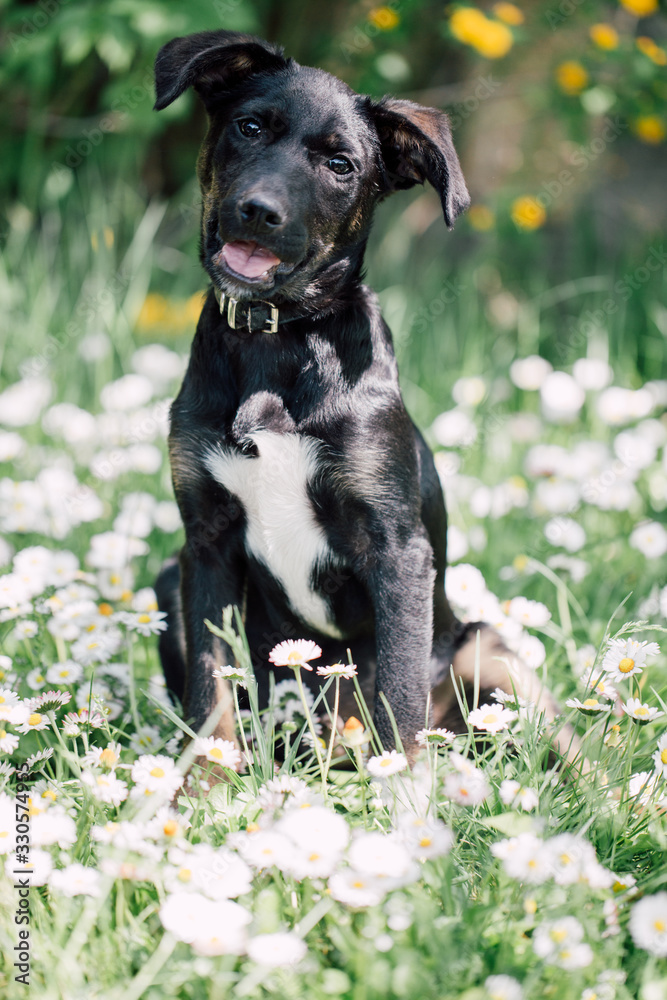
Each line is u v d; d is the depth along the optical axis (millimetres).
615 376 5301
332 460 2541
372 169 2717
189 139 7172
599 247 6816
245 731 2783
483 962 1700
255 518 2625
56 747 2244
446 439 4254
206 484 2627
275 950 1578
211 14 5441
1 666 2582
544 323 6230
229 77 2725
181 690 2943
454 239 6777
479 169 6543
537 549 3674
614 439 4742
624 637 3025
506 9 5574
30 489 3539
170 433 2666
